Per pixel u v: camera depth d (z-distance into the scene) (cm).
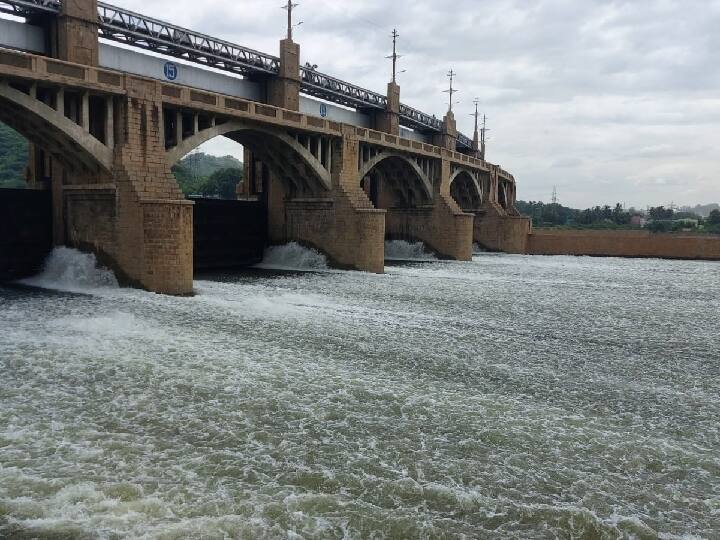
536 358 1827
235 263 4550
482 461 1080
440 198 6091
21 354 1586
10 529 804
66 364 1516
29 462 995
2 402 1252
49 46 3027
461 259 6078
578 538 848
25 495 891
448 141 7169
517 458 1097
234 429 1170
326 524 854
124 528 816
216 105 3331
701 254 7200
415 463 1060
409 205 6269
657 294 3488
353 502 917
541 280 4131
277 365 1605
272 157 4297
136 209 2808
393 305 2695
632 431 1251
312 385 1454
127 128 2873
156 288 2798
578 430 1242
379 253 4378
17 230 3191
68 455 1027
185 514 859
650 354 1931
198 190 12825
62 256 3177
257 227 4753
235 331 1988
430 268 4919
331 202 4447
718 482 1029
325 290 3122
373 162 4941
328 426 1209
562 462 1088
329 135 4325
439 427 1230
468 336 2088
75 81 2652
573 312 2702
